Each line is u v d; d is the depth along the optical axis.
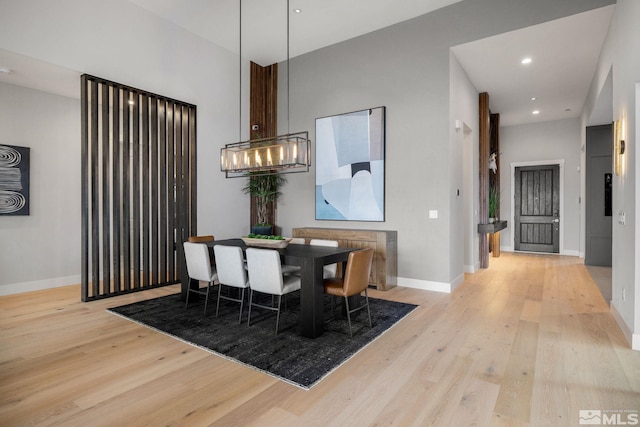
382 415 2.01
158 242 5.06
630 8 3.05
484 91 6.46
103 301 4.36
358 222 5.55
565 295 4.62
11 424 1.92
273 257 3.22
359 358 2.76
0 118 4.59
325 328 3.42
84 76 4.22
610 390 2.27
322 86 5.92
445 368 2.59
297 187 6.29
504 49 4.75
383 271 4.87
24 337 3.18
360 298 4.39
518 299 4.43
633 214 2.93
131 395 2.22
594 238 6.80
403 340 3.12
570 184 8.45
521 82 5.98
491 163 7.91
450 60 4.74
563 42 4.55
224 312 3.94
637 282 2.86
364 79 5.45
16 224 4.74
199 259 3.87
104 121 4.45
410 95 5.03
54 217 5.10
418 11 4.83
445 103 4.75
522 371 2.53
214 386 2.34
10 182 4.65
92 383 2.37
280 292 3.25
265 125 6.68
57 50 4.00
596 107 5.54
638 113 2.84
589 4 3.85
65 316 3.77
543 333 3.26
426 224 4.93
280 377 2.45
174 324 3.53
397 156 5.15
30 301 4.34
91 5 4.30
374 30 5.33
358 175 5.50
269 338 3.17
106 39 4.44
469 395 2.22
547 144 8.71
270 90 6.63
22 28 3.73
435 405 2.11
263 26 5.25
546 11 4.09
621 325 3.33
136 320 3.65
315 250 3.76
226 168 4.34
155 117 4.95
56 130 5.12
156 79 5.00
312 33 5.43
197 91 5.55
